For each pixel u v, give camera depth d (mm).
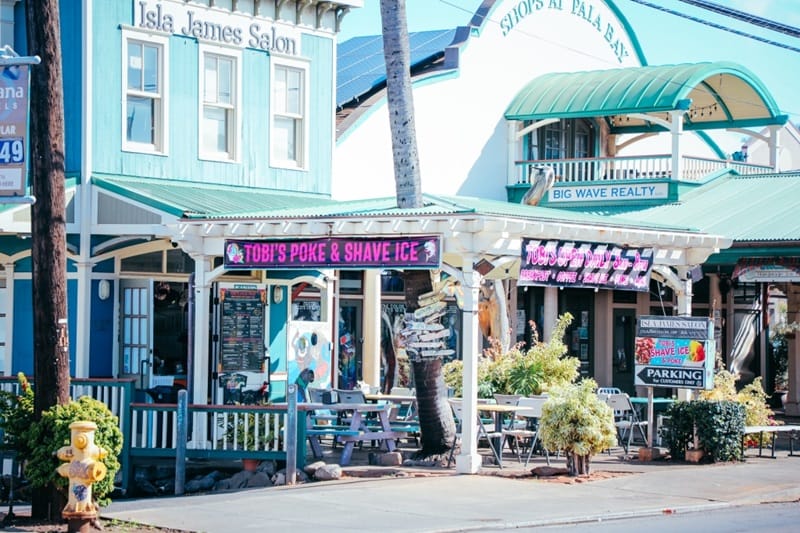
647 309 30953
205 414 17781
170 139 21125
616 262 18766
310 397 19578
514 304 27938
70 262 20141
